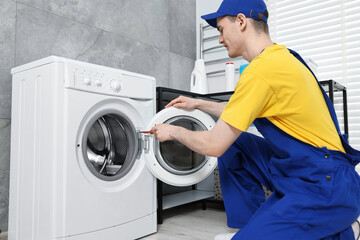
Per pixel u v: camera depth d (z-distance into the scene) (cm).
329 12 252
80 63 146
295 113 111
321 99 121
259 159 144
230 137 112
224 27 128
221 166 154
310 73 124
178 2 307
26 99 154
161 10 286
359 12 239
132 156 169
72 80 140
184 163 192
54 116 136
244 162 149
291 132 114
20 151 157
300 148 112
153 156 172
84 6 219
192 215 224
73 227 138
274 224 103
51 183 135
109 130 175
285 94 109
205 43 323
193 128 195
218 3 315
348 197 104
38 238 140
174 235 176
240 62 295
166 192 264
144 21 267
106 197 153
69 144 139
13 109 164
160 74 279
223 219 213
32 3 189
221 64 309
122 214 160
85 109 146
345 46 245
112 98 159
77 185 141
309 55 262
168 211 238
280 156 122
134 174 171
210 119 186
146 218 175
